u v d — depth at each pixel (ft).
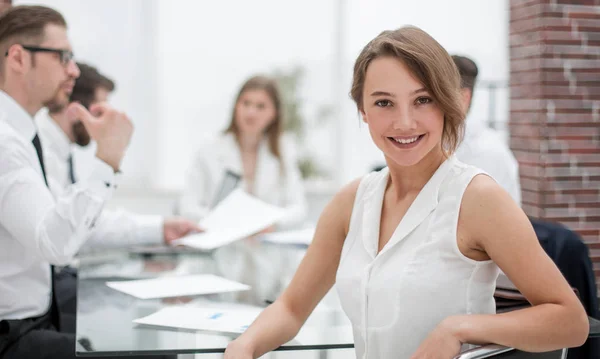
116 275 7.55
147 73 16.24
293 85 16.79
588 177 9.89
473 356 4.06
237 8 16.44
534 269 4.19
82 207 6.59
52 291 7.34
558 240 6.82
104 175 6.79
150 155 16.46
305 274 5.31
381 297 4.52
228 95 16.60
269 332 4.96
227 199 9.91
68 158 10.58
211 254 8.96
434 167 4.68
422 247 4.46
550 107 9.77
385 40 4.45
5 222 6.67
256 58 16.62
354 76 4.73
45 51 7.19
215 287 6.84
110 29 15.94
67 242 6.55
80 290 6.77
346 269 4.83
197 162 12.19
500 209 4.28
